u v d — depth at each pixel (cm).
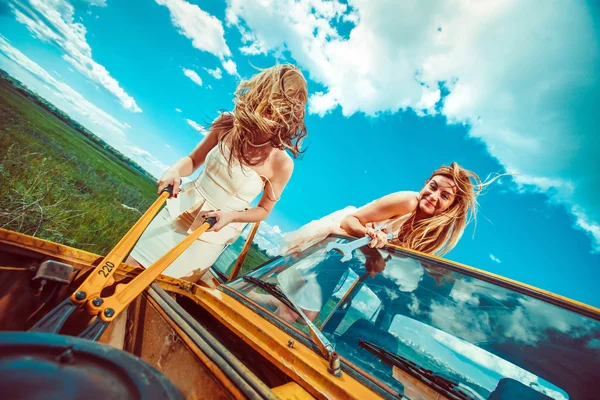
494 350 125
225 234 270
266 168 279
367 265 186
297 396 90
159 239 246
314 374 100
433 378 112
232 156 259
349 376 108
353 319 152
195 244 251
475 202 346
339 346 130
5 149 384
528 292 146
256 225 278
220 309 136
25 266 100
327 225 272
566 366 115
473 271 162
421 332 137
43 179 377
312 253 210
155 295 111
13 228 284
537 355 121
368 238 206
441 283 161
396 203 323
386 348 131
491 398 109
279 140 268
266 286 173
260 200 290
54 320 85
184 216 255
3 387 46
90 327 90
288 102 268
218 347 84
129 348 106
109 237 396
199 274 269
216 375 76
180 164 258
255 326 123
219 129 284
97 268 108
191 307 154
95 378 54
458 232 337
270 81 268
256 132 261
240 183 264
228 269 328
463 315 142
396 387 110
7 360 50
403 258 184
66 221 342
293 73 276
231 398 71
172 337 94
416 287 162
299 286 172
